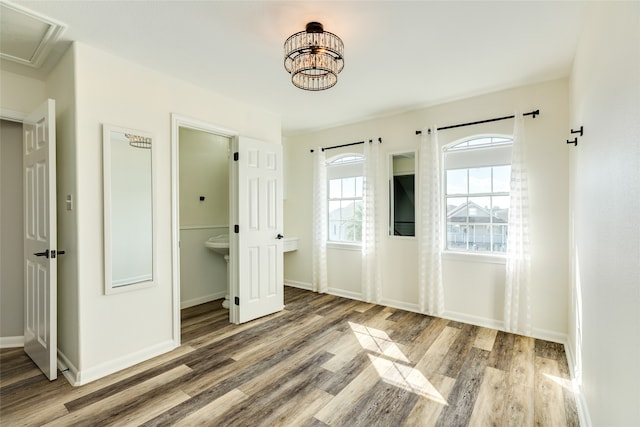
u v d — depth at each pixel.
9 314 2.89
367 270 4.16
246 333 3.15
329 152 4.70
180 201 4.03
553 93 2.95
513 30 2.15
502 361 2.53
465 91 3.28
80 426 1.77
